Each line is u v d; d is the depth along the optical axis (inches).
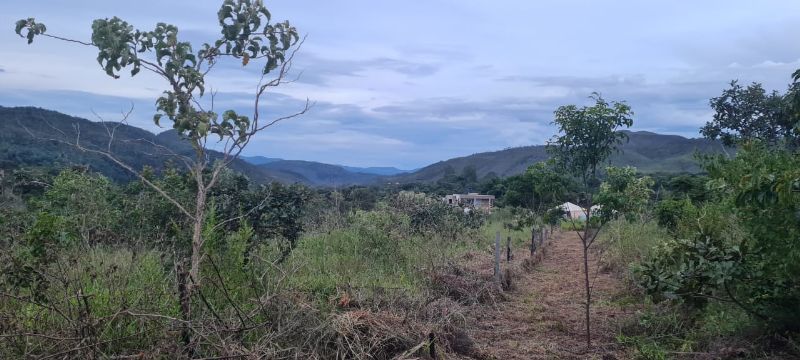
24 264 193.3
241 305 211.5
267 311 213.2
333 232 509.4
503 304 371.2
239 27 182.4
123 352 177.9
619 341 279.0
